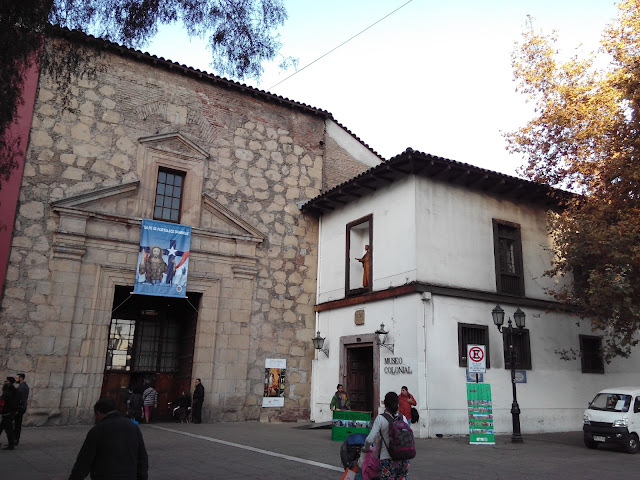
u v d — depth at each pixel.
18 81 7.16
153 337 19.62
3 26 6.64
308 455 10.69
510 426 15.84
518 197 18.55
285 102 21.66
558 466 10.16
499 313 14.47
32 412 14.76
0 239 15.14
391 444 5.95
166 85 19.22
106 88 17.98
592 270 14.25
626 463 10.94
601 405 13.85
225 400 17.97
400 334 15.62
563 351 17.77
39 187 16.16
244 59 9.16
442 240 16.34
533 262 18.33
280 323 19.70
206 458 10.16
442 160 15.95
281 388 19.16
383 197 17.69
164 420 18.78
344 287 19.09
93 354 15.97
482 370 13.65
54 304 15.62
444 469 9.48
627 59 14.91
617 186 14.92
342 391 15.18
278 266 20.16
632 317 14.09
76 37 8.20
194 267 18.33
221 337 18.39
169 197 18.61
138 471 4.72
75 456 10.06
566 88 16.47
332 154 22.69
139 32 8.52
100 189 16.91
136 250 17.27
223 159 19.84
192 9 8.73
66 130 16.97
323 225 21.22
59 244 15.91
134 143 18.06
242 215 19.80
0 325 14.81
